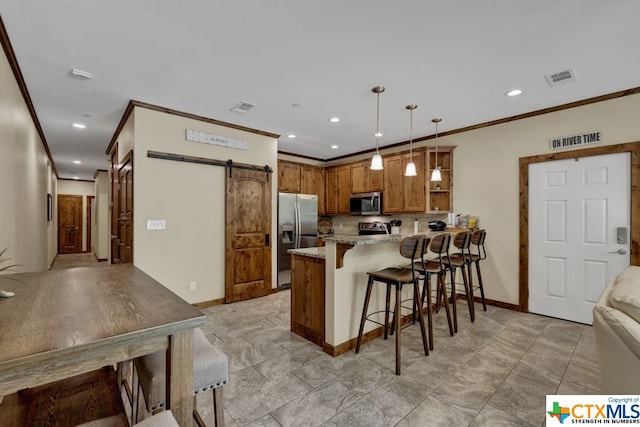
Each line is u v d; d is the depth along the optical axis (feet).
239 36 7.09
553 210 11.62
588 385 7.00
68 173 28.78
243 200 13.92
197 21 6.55
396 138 15.98
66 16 6.35
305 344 9.22
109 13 6.28
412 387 6.94
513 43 7.32
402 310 10.84
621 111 10.12
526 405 6.30
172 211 11.90
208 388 4.10
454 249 13.82
